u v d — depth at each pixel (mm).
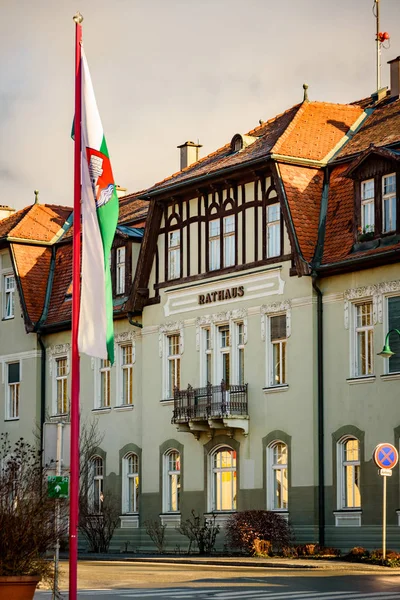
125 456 47312
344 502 37781
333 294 38625
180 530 43469
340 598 23453
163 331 45281
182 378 44219
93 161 21250
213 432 42469
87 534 47188
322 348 38812
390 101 44188
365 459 36969
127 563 37344
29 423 52344
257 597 23922
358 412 37375
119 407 47750
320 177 40719
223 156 44938
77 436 19938
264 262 40906
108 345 20922
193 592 25281
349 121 43531
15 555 20266
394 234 36688
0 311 54906
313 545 37250
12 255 53344
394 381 36281
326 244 39219
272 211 40875
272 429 40156
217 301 42875
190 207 44531
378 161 37500
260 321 40938
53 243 54188
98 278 20953
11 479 21812
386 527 36000
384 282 36938
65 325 50844
